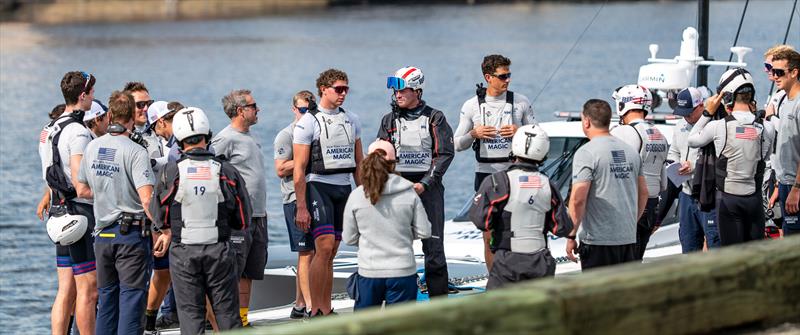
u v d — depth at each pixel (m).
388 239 28.11
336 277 36.56
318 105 32.53
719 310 20.81
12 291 60.53
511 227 27.23
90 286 32.31
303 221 31.86
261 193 34.00
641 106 32.25
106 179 30.66
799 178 31.25
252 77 190.00
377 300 28.33
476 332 17.52
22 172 98.12
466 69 184.12
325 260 32.22
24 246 71.25
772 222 38.34
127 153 30.73
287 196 34.78
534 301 18.09
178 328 34.69
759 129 32.09
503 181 27.25
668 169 35.00
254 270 33.97
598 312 18.91
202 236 29.20
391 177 28.17
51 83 189.00
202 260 29.25
